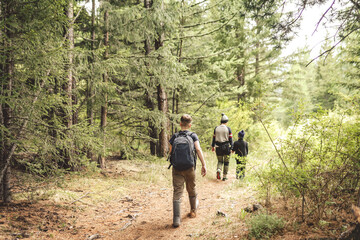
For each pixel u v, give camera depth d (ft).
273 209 11.43
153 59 24.39
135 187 20.36
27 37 11.59
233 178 23.82
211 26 37.09
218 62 44.01
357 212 7.06
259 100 11.98
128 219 13.46
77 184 18.85
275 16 14.43
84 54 18.43
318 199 9.57
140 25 25.50
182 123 13.14
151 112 26.30
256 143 40.70
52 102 13.52
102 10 25.03
